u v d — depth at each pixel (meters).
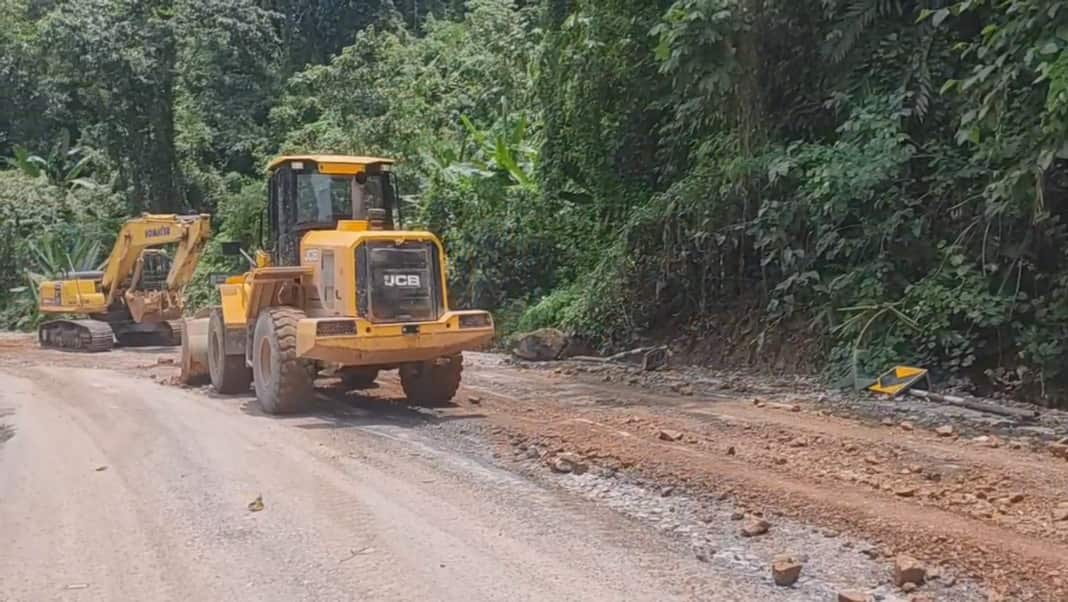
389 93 28.27
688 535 6.04
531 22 25.39
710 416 10.01
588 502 6.82
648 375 13.37
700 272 14.94
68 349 22.27
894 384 10.88
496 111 25.25
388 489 7.21
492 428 9.57
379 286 10.27
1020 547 5.55
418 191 23.64
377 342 10.07
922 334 11.38
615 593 5.07
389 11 38.91
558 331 15.76
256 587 5.24
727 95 13.92
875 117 12.14
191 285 27.02
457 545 5.86
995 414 9.68
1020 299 10.88
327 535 6.11
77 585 5.34
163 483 7.52
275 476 7.67
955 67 12.20
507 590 5.12
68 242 30.86
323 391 12.49
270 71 35.88
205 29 33.31
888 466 7.61
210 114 34.69
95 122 36.53
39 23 34.00
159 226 21.11
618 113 17.05
